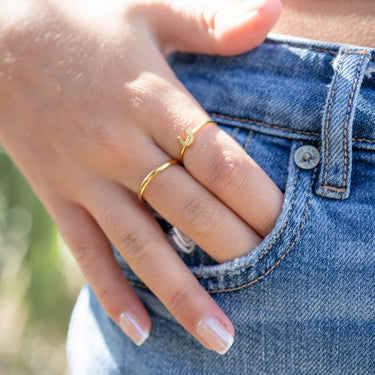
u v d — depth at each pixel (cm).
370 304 35
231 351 37
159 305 39
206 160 36
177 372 38
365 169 36
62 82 38
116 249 39
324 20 38
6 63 38
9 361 85
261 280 36
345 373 36
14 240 68
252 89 37
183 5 38
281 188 36
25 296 70
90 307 43
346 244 35
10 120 39
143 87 37
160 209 37
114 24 38
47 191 39
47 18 38
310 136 36
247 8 36
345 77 35
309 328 36
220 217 36
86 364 41
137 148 37
